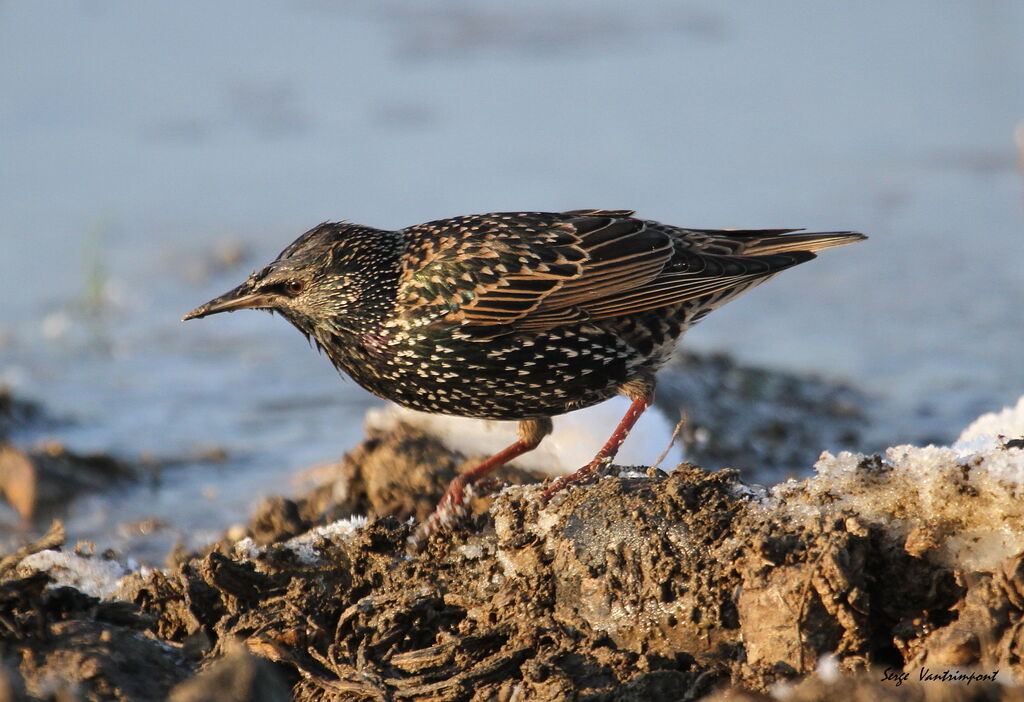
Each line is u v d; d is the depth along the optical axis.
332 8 27.78
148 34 26.09
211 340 15.55
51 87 23.34
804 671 6.21
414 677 6.77
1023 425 8.36
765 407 12.38
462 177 19.69
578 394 8.88
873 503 6.54
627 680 6.52
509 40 25.81
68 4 27.75
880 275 16.34
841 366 13.81
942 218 17.83
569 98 23.02
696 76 23.95
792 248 9.29
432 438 9.85
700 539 6.71
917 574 6.36
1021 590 5.95
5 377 14.37
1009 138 20.33
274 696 5.79
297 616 7.27
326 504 9.88
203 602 7.43
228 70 24.36
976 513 6.31
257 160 20.66
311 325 8.85
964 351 13.97
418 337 8.57
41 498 11.13
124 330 15.82
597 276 8.68
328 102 23.02
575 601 6.93
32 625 6.72
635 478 7.31
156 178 20.30
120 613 7.22
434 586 7.34
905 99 22.27
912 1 27.25
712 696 6.21
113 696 6.38
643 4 27.64
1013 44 24.23
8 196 19.56
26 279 17.14
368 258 8.62
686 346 14.52
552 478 8.16
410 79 24.08
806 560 6.34
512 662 6.73
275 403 13.58
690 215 17.95
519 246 8.64
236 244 17.84
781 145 20.47
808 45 25.14
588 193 18.86
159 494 11.38
